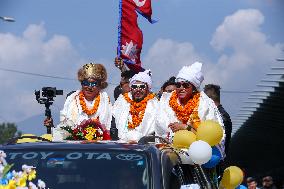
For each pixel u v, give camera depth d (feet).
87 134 26.43
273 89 77.92
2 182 17.54
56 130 26.55
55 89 32.48
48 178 19.71
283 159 150.82
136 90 31.68
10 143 22.13
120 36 41.24
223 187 27.76
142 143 21.52
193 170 23.76
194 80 28.81
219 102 35.65
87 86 30.73
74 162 20.08
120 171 19.72
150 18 42.22
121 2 41.47
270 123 105.19
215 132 24.61
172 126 27.63
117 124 31.78
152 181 19.33
